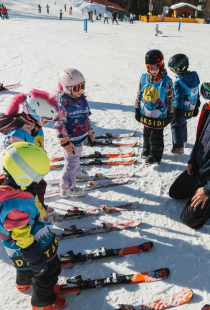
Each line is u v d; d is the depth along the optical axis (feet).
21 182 4.77
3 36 59.00
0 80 29.71
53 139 16.51
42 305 6.27
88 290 7.09
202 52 45.70
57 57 41.55
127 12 154.40
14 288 7.17
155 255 8.07
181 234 8.86
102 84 28.73
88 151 14.94
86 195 11.04
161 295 6.87
